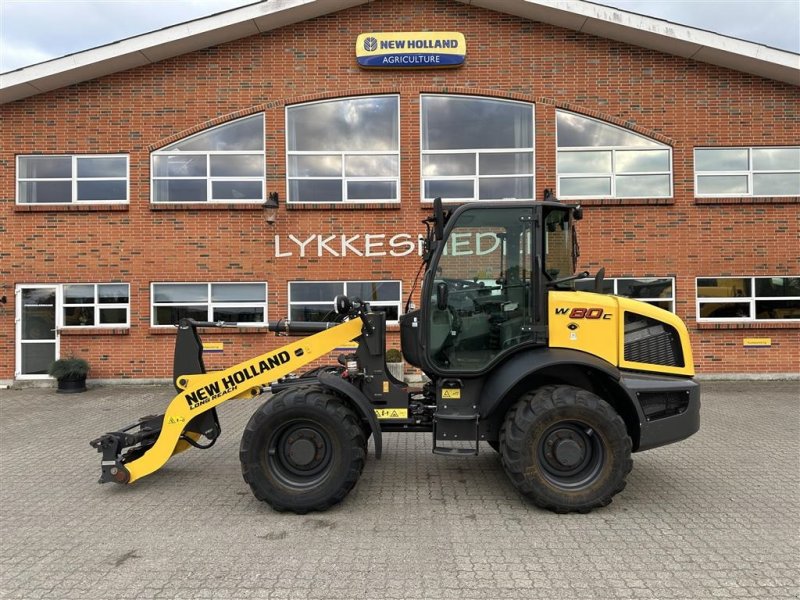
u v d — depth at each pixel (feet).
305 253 33.86
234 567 11.01
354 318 15.88
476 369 14.83
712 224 33.63
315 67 34.22
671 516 13.55
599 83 34.06
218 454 19.25
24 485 16.11
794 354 33.24
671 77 33.96
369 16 34.04
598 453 13.66
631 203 33.58
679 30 32.14
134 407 27.66
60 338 33.60
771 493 15.15
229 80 34.19
